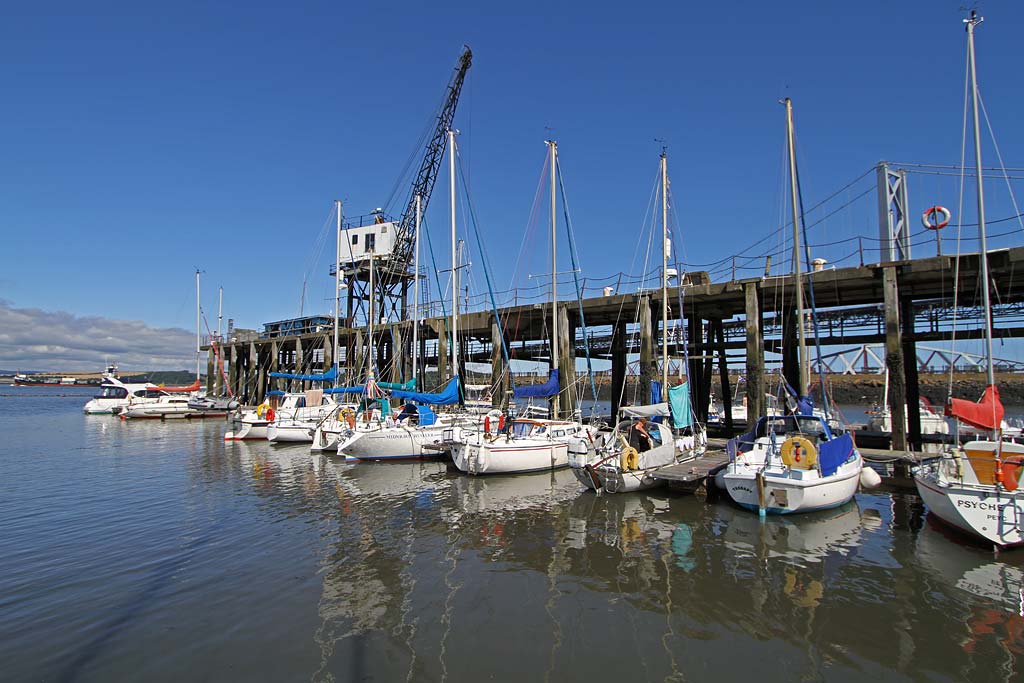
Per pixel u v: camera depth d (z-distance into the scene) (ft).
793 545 38.68
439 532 42.29
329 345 146.30
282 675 22.79
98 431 120.16
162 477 64.80
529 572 34.09
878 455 56.75
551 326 99.09
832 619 27.66
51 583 32.27
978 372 219.00
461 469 64.85
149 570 34.42
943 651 24.63
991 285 65.41
